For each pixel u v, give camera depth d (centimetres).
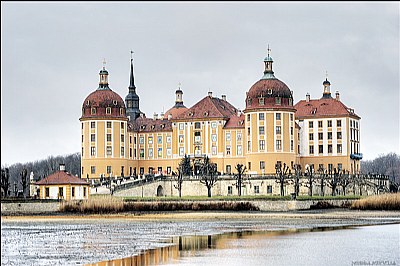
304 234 19488
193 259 14575
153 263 14038
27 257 14775
